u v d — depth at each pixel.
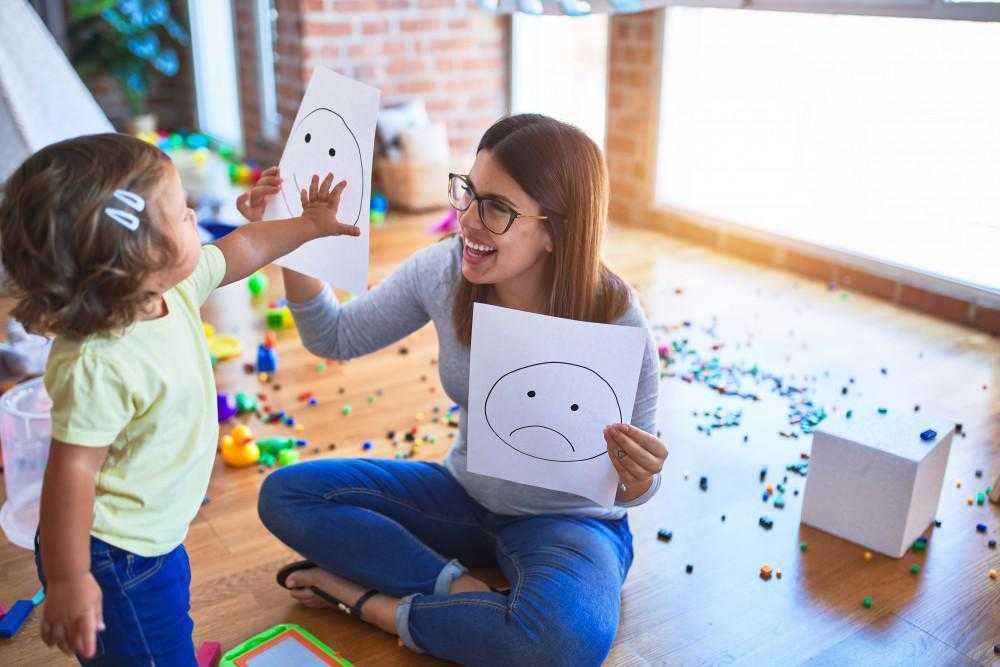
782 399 2.37
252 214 1.42
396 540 1.47
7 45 2.96
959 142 2.86
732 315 2.96
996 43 2.70
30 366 2.33
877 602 1.60
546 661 1.29
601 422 1.31
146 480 1.07
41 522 0.98
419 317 1.55
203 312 2.93
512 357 1.30
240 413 2.25
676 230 3.82
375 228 3.86
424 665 1.43
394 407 2.31
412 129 4.07
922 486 1.71
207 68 5.76
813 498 1.81
